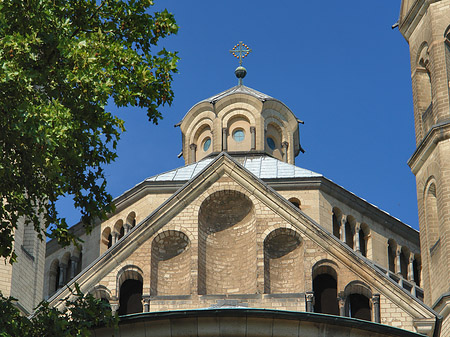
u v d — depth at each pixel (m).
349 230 79.06
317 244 57.41
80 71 45.59
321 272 57.41
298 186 78.25
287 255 58.03
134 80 48.16
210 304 56.31
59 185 45.84
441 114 73.06
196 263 57.38
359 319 54.75
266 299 56.28
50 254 80.12
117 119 47.66
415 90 77.44
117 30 49.41
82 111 46.25
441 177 71.25
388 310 55.94
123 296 57.38
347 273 56.75
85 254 78.75
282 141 88.25
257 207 58.47
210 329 52.34
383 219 80.00
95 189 47.28
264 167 81.44
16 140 43.72
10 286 61.94
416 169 74.31
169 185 78.44
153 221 58.03
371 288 56.44
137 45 49.72
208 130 87.94
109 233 78.88
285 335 52.44
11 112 43.00
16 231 63.19
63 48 45.19
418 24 78.12
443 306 67.19
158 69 49.12
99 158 47.34
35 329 43.78
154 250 58.09
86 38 47.25
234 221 59.38
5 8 44.22
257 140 86.56
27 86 43.72
